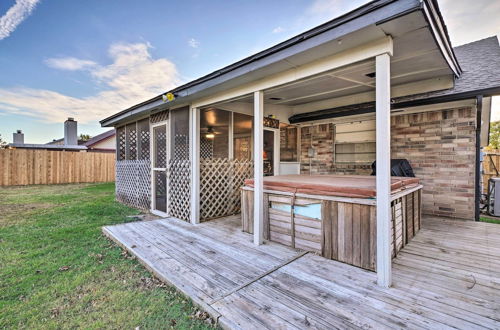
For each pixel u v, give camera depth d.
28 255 3.19
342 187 2.82
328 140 6.24
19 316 1.96
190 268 2.68
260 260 2.90
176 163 5.09
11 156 10.87
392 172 4.98
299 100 5.46
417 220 3.92
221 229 4.22
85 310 2.04
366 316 1.83
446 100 4.02
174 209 5.21
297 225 3.27
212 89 3.80
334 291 2.19
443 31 2.46
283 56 2.61
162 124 5.48
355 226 2.70
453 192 4.73
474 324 1.73
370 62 2.39
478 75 4.35
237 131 5.46
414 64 3.16
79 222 4.89
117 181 7.61
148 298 2.21
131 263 2.97
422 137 5.03
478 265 2.70
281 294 2.15
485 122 6.27
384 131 2.21
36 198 7.75
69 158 12.33
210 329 1.80
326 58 2.59
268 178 4.03
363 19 1.99
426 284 2.30
